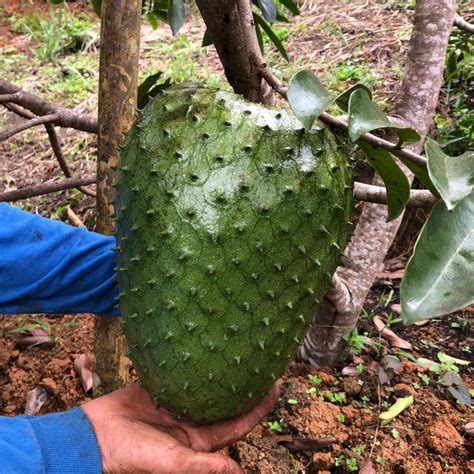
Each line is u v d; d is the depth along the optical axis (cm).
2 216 63
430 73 83
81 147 183
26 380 103
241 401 50
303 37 208
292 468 79
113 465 51
